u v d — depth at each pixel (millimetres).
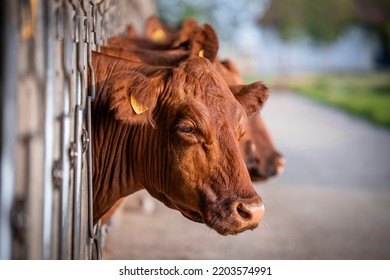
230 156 3375
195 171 3387
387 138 18781
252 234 7238
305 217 8383
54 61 2490
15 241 2100
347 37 60938
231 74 5543
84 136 3207
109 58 3812
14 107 2004
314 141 17766
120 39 5398
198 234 7082
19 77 2090
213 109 3434
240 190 3322
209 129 3359
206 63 3604
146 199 8164
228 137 3406
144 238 6785
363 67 63688
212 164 3363
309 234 7410
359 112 25766
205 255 6207
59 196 2678
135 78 3271
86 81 3443
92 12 3973
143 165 3625
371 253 6617
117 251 6156
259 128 6410
